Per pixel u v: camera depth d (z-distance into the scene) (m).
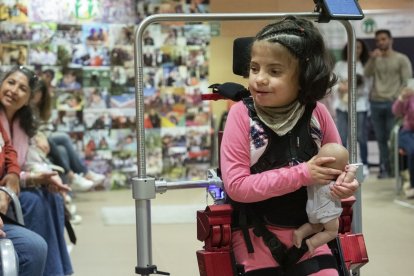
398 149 5.96
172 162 6.90
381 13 7.20
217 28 6.73
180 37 6.78
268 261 1.74
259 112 1.75
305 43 1.68
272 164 1.73
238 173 1.70
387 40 7.11
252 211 1.76
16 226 2.57
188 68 6.83
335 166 1.64
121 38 6.68
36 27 6.47
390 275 3.57
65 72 6.57
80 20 6.57
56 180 3.12
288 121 1.74
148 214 2.02
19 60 6.45
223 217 1.74
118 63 6.70
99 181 5.76
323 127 1.83
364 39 7.46
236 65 2.02
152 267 2.01
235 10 5.07
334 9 1.98
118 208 5.64
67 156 5.56
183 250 4.17
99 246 4.30
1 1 6.39
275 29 1.71
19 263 2.45
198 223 1.83
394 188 6.41
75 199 6.13
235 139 1.73
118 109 6.73
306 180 1.64
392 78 7.10
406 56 7.17
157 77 6.80
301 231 1.72
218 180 2.02
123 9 6.66
